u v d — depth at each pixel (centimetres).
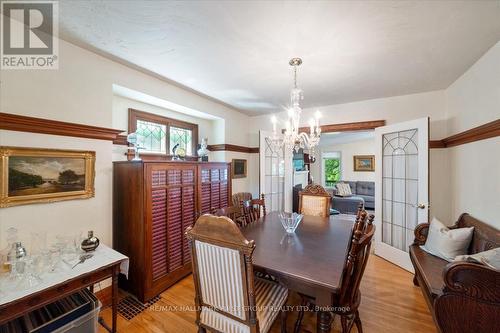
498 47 184
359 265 135
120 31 167
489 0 134
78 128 184
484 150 210
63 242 163
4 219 149
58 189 175
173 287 234
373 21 154
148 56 205
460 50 196
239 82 268
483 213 211
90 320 147
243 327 120
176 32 168
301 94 294
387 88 290
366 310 196
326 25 158
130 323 181
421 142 266
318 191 296
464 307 129
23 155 157
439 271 181
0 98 148
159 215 221
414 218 281
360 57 206
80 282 144
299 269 130
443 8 141
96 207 203
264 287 155
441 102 295
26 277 134
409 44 185
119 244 224
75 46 186
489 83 197
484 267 124
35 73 163
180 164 244
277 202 407
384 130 316
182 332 172
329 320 122
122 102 256
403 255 280
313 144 229
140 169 206
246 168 434
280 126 420
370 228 147
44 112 168
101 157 206
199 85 279
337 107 364
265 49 192
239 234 109
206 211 278
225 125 376
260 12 145
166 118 308
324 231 205
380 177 322
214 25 159
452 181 280
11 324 136
